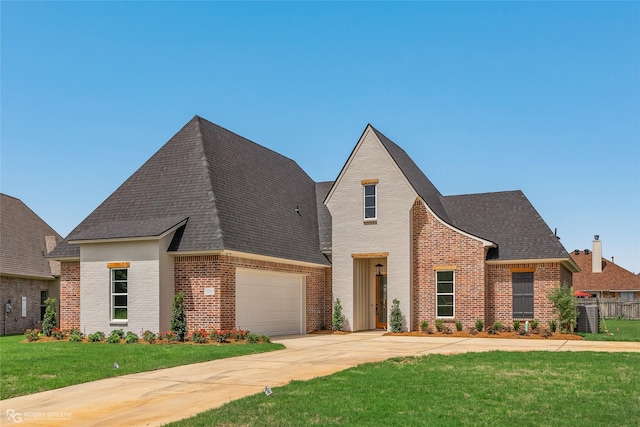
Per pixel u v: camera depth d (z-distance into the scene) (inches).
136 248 941.2
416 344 885.2
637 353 737.0
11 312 1279.5
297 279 1161.4
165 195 1025.5
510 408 430.3
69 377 573.0
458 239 1135.6
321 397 465.7
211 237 929.5
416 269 1161.4
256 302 1027.3
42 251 1437.0
